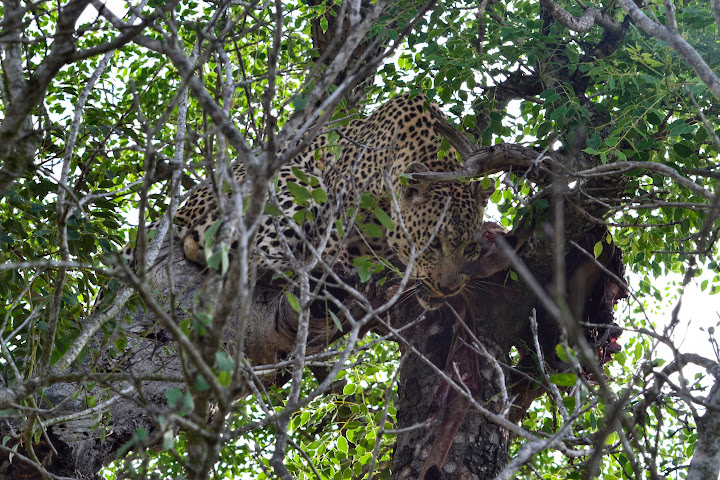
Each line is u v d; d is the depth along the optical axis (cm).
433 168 1122
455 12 975
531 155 834
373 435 1001
